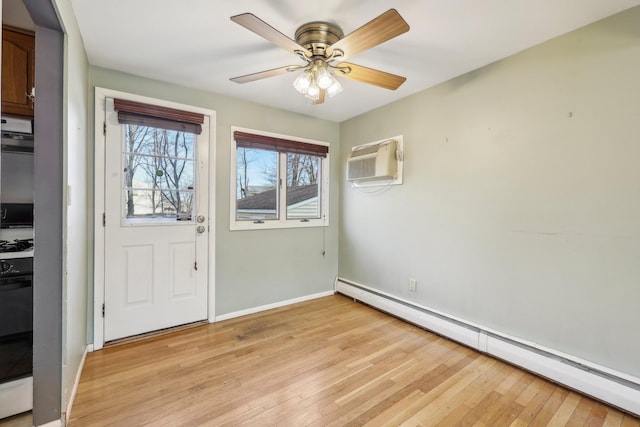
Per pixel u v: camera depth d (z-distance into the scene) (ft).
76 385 6.32
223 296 9.82
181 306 9.16
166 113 8.66
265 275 10.71
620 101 5.86
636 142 5.71
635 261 5.75
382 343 8.32
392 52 7.23
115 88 8.08
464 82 8.27
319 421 5.52
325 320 9.84
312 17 6.05
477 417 5.65
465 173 8.27
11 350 6.40
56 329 5.31
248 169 10.41
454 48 7.06
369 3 5.66
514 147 7.29
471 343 7.99
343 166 12.33
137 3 5.64
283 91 9.40
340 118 12.00
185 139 9.14
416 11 5.82
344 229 12.32
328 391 6.31
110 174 8.05
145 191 8.56
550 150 6.73
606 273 6.06
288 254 11.27
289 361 7.39
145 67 7.95
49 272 5.25
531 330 7.06
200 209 9.39
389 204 10.43
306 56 6.08
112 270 8.11
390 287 10.43
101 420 5.51
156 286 8.76
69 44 5.44
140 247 8.50
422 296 9.39
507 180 7.43
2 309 6.59
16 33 6.63
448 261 8.70
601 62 6.05
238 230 10.09
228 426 5.40
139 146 8.47
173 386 6.43
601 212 6.10
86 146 7.45
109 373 6.85
